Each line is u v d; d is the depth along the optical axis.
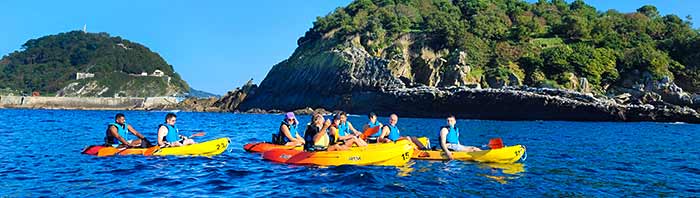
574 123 57.84
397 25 94.50
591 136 31.08
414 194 10.56
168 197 10.12
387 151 14.48
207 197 10.16
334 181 11.84
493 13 104.44
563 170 14.05
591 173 13.55
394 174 12.84
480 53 85.06
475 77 79.31
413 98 73.12
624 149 21.25
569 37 92.88
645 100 71.44
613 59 80.62
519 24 96.50
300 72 91.81
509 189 11.13
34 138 25.48
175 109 112.94
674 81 79.50
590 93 71.12
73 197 10.05
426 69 81.56
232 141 25.16
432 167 14.09
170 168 13.70
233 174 12.83
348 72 82.62
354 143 15.73
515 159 15.40
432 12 102.50
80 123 46.41
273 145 18.02
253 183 11.65
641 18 103.62
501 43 88.69
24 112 95.94
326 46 96.44
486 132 36.25
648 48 81.12
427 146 18.30
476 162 15.11
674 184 11.98
